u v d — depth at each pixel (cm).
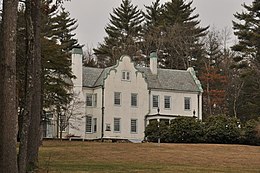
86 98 6131
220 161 3025
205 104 7644
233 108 7619
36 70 2011
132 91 6262
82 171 2252
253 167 2747
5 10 1439
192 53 8238
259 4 6138
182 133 4688
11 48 1428
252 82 7488
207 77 7600
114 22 8731
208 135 4628
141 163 2759
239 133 4625
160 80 6562
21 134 1571
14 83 1427
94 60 8825
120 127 6150
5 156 1405
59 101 4416
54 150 3322
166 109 6425
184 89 6575
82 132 5903
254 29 6250
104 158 2977
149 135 5012
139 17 8806
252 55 6400
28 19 1633
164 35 8331
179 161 2947
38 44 1995
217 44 8375
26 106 1583
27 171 1952
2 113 1412
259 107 7138
